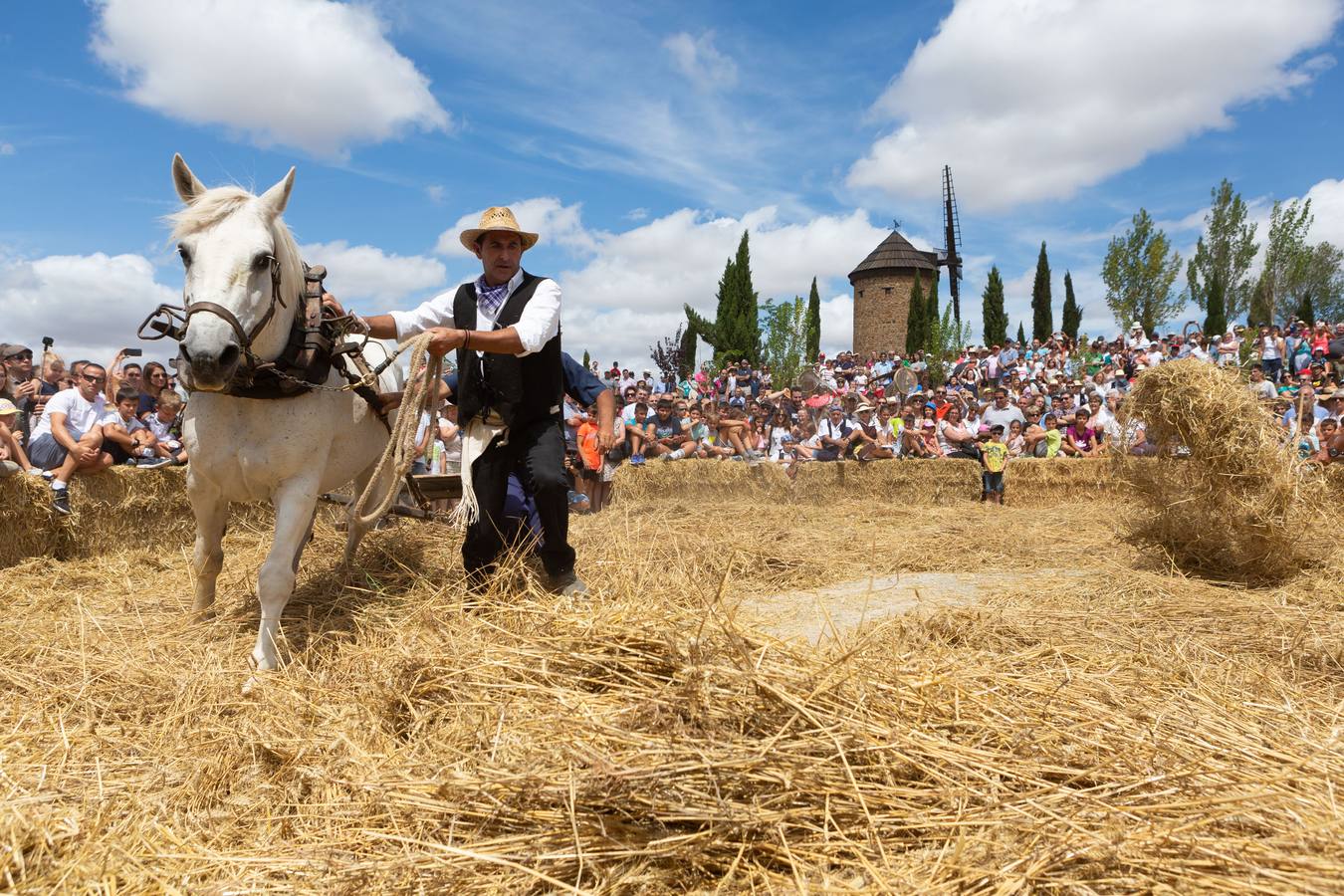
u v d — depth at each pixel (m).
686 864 1.92
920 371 24.94
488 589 3.91
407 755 2.50
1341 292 50.00
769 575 5.63
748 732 2.25
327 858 2.00
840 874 1.85
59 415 6.71
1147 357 20.92
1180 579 5.34
